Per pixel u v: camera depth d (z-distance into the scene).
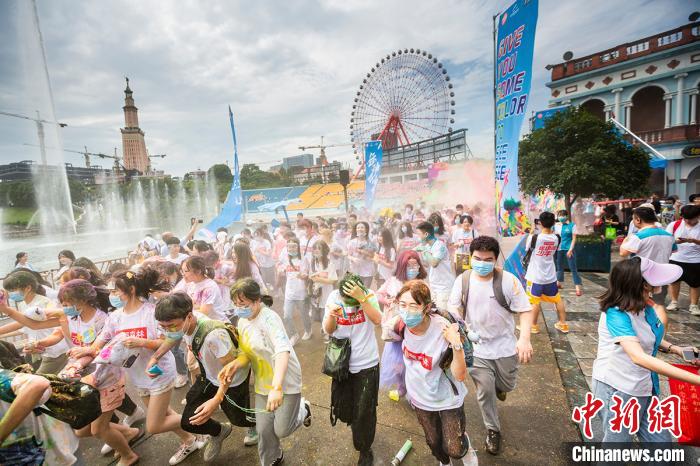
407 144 37.47
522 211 6.24
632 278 2.08
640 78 23.08
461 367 2.15
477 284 2.78
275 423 2.53
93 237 25.89
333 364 2.55
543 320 5.46
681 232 5.33
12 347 2.17
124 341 2.62
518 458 2.66
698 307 5.28
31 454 1.86
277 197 51.16
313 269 5.02
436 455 2.37
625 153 12.30
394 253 5.64
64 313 3.04
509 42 6.21
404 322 2.30
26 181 41.25
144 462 2.93
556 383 3.67
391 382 3.12
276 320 2.57
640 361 1.94
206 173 79.31
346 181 12.75
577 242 8.81
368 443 2.59
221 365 2.62
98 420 2.66
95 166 86.12
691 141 21.41
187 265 3.71
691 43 21.30
